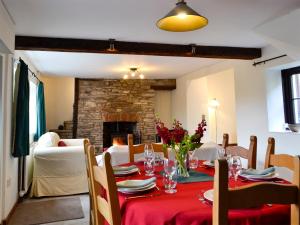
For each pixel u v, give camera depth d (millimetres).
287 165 1806
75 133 7426
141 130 7867
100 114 7590
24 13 2734
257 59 4383
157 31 3344
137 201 1382
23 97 3432
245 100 4691
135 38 3625
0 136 2979
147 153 2275
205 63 5602
